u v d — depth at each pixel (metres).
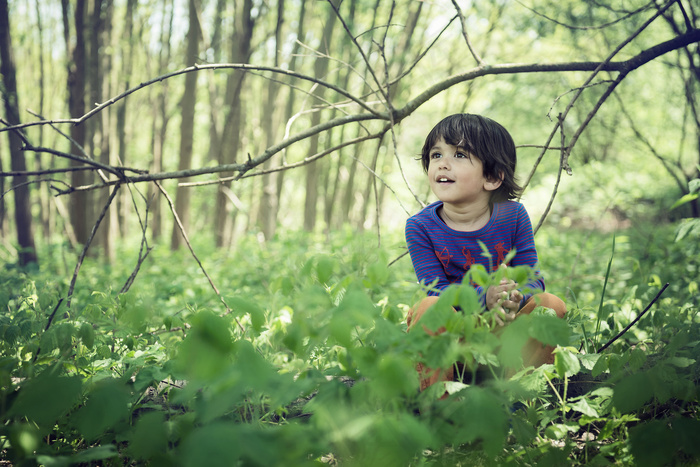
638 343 2.10
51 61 13.09
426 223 2.18
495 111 14.33
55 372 1.43
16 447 1.32
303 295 1.24
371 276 1.43
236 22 11.06
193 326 1.06
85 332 1.66
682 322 2.05
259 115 14.19
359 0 9.33
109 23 10.20
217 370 1.03
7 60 6.77
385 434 1.04
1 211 11.77
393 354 1.17
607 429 1.59
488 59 11.47
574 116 10.57
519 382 1.53
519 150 14.76
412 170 16.97
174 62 13.47
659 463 1.33
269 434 1.03
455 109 12.75
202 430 0.94
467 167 2.04
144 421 1.32
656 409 1.79
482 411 1.20
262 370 1.02
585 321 2.18
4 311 2.43
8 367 1.60
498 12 9.99
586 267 6.03
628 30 6.41
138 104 15.13
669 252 4.83
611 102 9.01
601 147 11.55
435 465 1.40
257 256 7.89
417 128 16.48
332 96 11.03
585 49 7.32
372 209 18.14
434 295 1.92
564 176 13.44
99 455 1.25
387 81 2.82
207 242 12.23
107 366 1.86
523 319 1.27
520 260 2.13
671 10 3.98
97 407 1.24
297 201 26.03
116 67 11.90
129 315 1.52
